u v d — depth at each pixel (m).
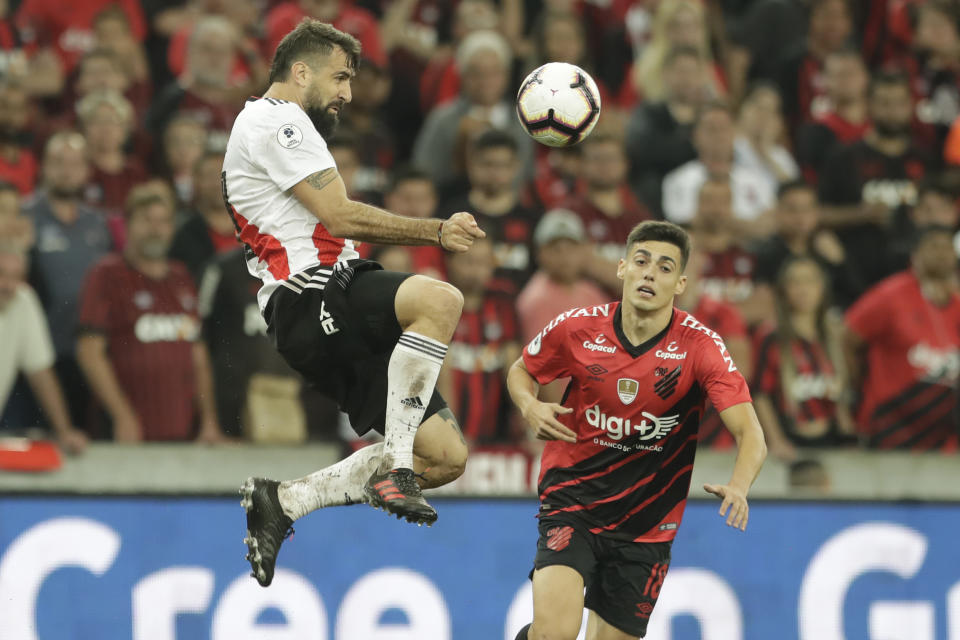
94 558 27.11
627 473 21.34
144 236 30.16
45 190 31.78
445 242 17.11
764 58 46.84
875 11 48.44
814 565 30.34
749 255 35.59
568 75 19.25
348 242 18.41
